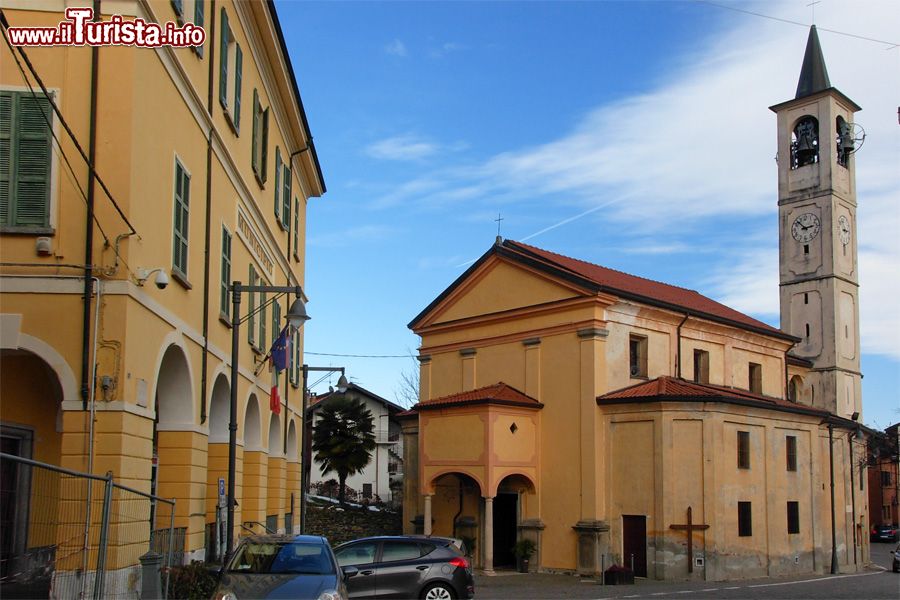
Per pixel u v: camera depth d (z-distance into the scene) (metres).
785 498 35.84
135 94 13.73
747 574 33.03
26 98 13.34
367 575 17.59
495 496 35.19
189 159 17.28
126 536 13.20
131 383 13.55
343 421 59.88
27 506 10.80
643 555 32.09
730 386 40.50
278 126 29.44
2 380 15.02
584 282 34.44
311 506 55.00
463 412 34.69
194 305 17.92
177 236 16.34
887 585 30.66
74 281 13.23
